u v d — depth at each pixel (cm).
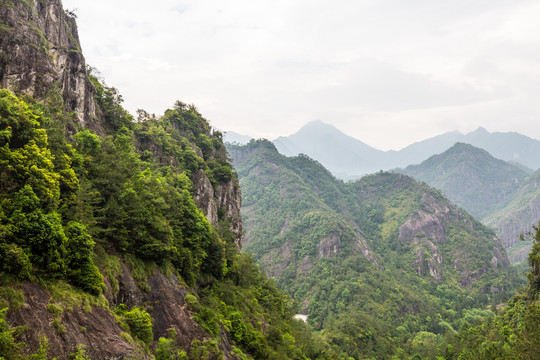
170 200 4744
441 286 17238
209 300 4712
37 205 2542
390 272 17462
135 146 6241
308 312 14275
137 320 3073
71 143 3859
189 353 3603
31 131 2866
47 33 5069
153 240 3806
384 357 9862
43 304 2319
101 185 3669
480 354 5672
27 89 4219
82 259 2792
